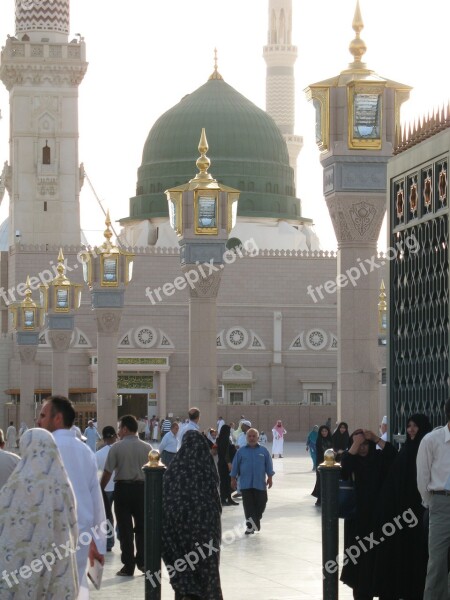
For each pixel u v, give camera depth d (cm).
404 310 1588
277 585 1739
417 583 1494
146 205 11075
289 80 12762
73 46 10425
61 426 1310
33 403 7444
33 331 7412
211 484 1359
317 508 3014
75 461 1289
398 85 2358
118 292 5122
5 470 1336
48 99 10431
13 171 10381
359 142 2348
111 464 1925
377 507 1505
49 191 10406
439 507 1345
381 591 1495
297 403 9638
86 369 9869
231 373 9975
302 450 7225
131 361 9775
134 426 1928
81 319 9888
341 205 2369
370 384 2417
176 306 9925
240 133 11112
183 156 11038
